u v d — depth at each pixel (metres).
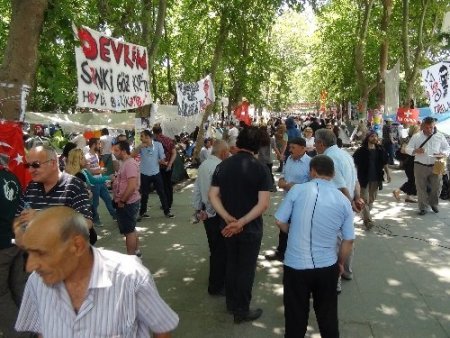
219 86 23.80
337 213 3.43
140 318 1.99
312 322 4.53
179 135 19.14
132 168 5.94
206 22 18.33
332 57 30.48
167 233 8.00
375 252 6.82
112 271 1.92
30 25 5.01
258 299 5.11
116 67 6.13
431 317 4.67
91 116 16.14
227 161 4.43
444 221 8.71
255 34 17.41
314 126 18.39
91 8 10.31
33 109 15.82
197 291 5.36
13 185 3.76
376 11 23.23
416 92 31.78
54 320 1.92
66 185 3.64
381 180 8.05
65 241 1.79
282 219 3.59
